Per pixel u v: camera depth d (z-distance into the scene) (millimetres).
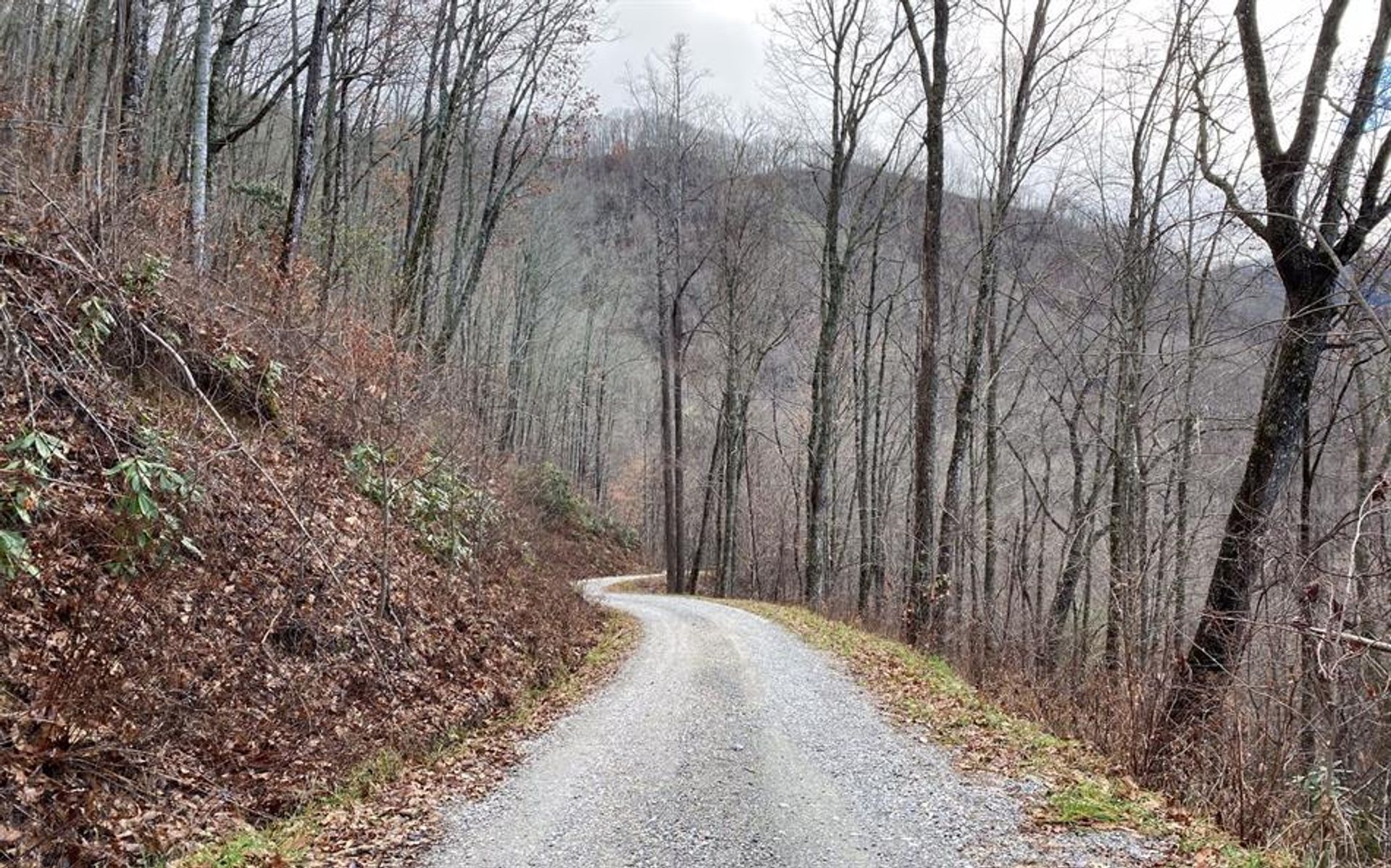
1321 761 7152
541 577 18109
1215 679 8016
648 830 6234
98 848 5574
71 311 9000
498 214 24875
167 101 22109
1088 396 22828
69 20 19562
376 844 6148
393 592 11234
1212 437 15539
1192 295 17500
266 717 7867
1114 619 13961
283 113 27422
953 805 6469
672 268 33344
